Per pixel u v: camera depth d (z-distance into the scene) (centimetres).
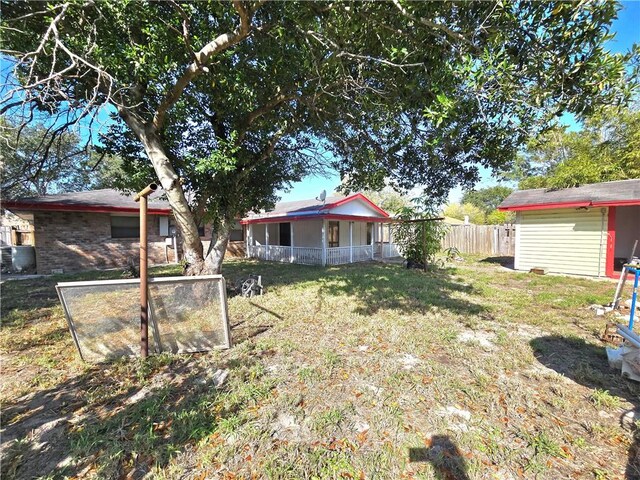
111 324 323
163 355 330
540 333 402
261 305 545
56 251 972
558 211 942
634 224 1173
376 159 560
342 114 498
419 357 327
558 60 229
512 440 203
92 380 285
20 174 628
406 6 242
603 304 548
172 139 531
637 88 223
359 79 383
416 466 182
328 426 217
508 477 174
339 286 723
